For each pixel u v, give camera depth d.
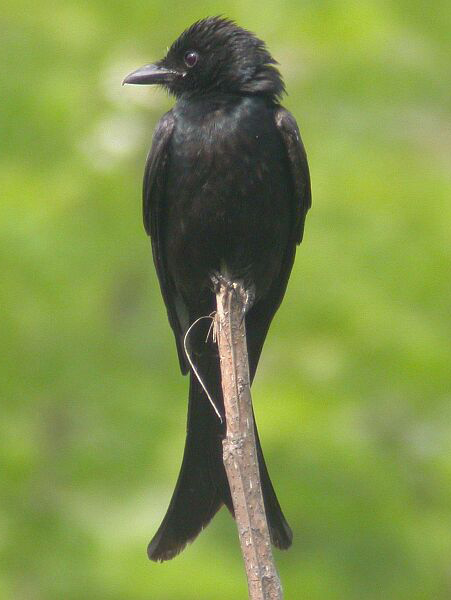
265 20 15.80
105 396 13.95
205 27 11.06
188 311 11.07
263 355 13.84
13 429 13.58
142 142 15.21
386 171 14.62
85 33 15.55
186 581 12.29
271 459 13.20
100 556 12.73
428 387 13.65
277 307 11.02
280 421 13.12
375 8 15.65
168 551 9.16
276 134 10.47
